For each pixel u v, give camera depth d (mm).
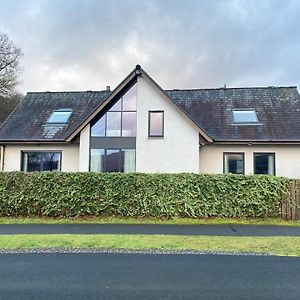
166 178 14703
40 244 9344
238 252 8578
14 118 21922
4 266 7125
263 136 18781
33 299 5109
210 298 5180
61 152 20172
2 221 13992
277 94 21812
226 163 19188
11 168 20281
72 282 5992
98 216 14734
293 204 14625
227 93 22500
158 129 18406
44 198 14781
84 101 23172
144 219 14406
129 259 7789
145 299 5121
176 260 7699
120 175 14773
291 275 6477
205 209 14547
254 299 5145
